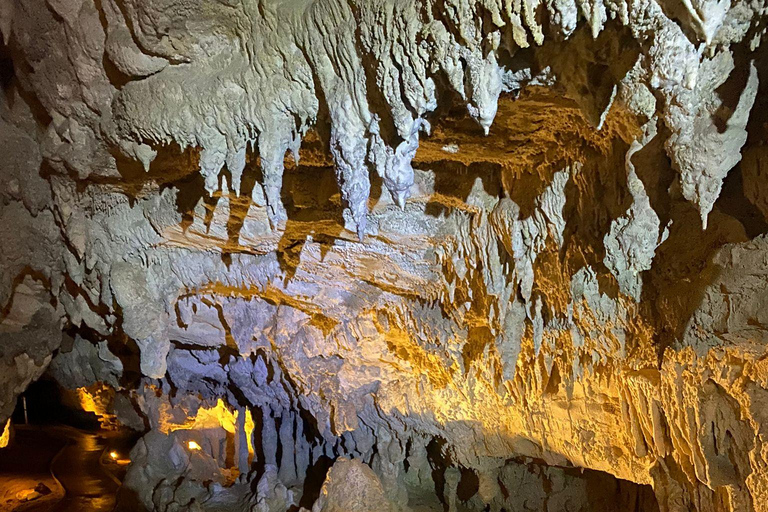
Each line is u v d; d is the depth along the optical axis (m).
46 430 15.08
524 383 5.33
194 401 8.69
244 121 3.10
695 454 3.91
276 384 7.58
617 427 4.86
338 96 2.74
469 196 4.04
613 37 2.12
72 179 4.56
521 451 6.13
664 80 2.12
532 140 3.30
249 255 5.48
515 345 4.75
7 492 10.53
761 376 3.31
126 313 5.45
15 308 5.44
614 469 5.12
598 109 2.43
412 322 5.83
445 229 4.45
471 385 5.96
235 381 7.79
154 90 3.23
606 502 6.38
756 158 2.76
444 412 6.60
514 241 4.00
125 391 9.12
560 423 5.34
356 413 7.39
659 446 4.37
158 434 8.41
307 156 3.53
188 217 4.63
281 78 2.91
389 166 2.77
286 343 6.67
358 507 6.59
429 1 2.20
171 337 7.03
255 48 2.88
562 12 1.99
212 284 5.82
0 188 4.55
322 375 7.04
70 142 4.02
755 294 3.15
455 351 5.76
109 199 4.74
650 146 2.82
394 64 2.44
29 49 3.58
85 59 3.36
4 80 4.13
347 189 2.95
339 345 6.60
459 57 2.27
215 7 2.80
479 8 2.09
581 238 3.58
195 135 3.25
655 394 4.19
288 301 6.14
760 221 2.98
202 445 9.81
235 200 4.25
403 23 2.31
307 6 2.65
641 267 3.17
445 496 7.19
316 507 6.68
